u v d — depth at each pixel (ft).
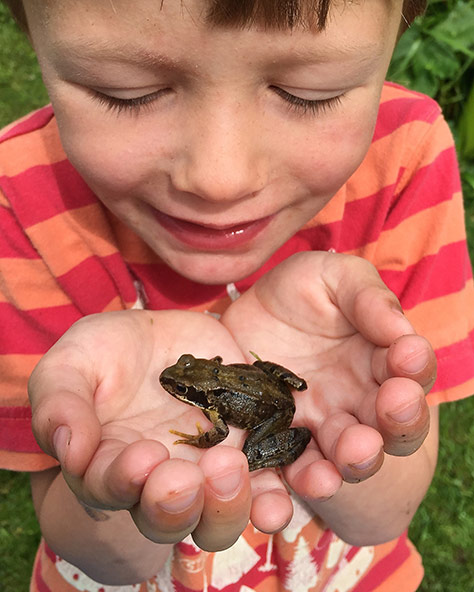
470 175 1.74
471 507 1.31
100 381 0.57
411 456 0.73
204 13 0.45
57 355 0.54
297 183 0.62
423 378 0.49
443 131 0.85
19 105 1.98
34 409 0.49
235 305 0.74
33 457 0.76
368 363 0.60
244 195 0.57
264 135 0.55
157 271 0.80
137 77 0.51
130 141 0.57
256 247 0.68
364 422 0.57
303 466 0.60
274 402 0.63
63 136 0.60
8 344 0.76
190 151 0.54
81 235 0.76
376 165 0.82
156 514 0.39
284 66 0.50
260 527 0.53
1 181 0.74
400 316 0.53
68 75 0.54
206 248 0.66
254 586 0.80
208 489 0.41
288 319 0.68
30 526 1.29
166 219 0.65
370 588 0.87
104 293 0.78
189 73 0.50
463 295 0.85
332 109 0.57
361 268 0.61
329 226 0.80
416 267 0.83
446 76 1.67
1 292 0.76
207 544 0.45
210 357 0.69
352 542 0.77
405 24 0.65
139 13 0.46
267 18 0.46
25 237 0.75
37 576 0.88
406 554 0.91
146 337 0.65
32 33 0.56
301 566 0.79
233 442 0.69
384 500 0.72
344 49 0.51
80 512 0.67
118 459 0.41
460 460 1.36
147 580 0.78
